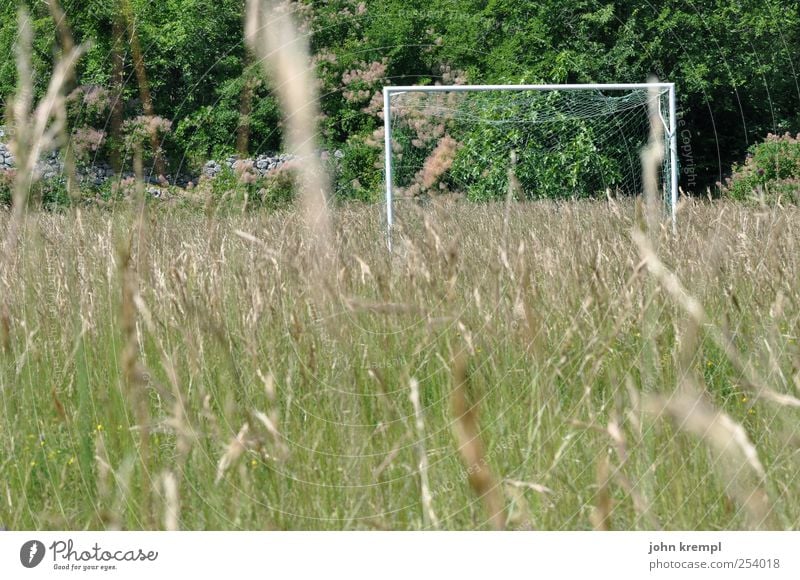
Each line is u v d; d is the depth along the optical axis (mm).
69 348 12055
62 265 13242
